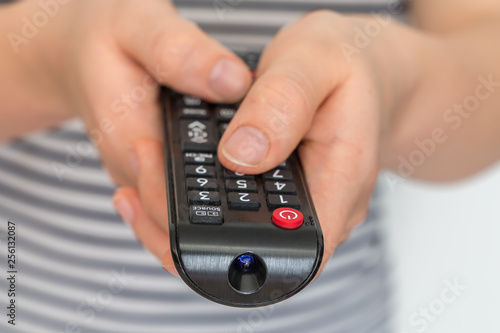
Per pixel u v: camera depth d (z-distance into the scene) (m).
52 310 0.72
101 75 0.50
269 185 0.41
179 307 0.72
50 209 0.71
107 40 0.51
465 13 0.80
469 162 0.75
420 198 0.88
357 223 0.50
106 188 0.70
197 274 0.35
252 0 0.73
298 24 0.51
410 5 0.85
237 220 0.37
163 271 0.71
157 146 0.48
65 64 0.56
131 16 0.50
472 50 0.70
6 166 0.71
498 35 0.74
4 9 0.65
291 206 0.39
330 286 0.72
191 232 0.36
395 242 0.89
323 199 0.43
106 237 0.70
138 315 0.72
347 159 0.44
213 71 0.47
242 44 0.74
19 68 0.61
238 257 0.35
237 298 0.35
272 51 0.48
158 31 0.48
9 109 0.65
